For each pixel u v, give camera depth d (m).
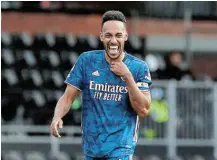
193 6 29.36
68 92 10.89
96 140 10.68
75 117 24.28
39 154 23.19
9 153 23.08
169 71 26.11
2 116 25.20
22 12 27.83
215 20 29.41
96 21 28.31
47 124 24.67
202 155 23.00
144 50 28.34
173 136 22.98
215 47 30.16
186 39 28.94
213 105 22.97
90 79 10.73
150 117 22.95
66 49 27.84
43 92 26.16
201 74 30.41
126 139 10.67
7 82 26.11
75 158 23.30
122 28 10.33
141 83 10.70
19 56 27.25
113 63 10.31
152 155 22.91
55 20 28.08
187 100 22.94
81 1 28.38
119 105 10.64
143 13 29.00
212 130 23.03
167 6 29.20
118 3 28.56
